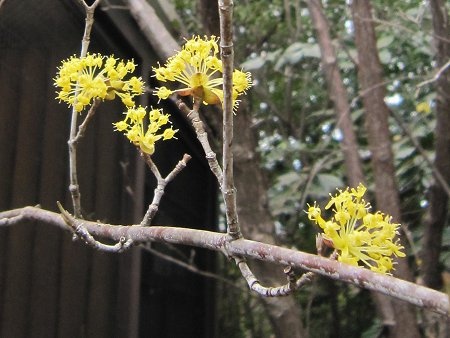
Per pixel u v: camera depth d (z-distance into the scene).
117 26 3.65
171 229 1.31
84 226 1.47
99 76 1.55
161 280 5.04
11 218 1.81
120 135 3.98
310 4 3.81
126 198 3.97
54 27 3.33
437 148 3.24
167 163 4.98
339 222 1.12
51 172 3.23
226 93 1.10
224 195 1.14
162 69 1.43
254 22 5.82
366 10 3.43
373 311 5.64
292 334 3.32
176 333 5.29
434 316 3.02
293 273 1.02
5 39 2.92
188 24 5.08
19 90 3.00
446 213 3.29
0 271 2.82
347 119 3.48
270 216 3.42
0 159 2.84
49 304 3.16
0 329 2.80
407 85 4.68
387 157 3.21
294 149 4.74
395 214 3.15
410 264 3.91
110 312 3.72
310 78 5.35
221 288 6.70
